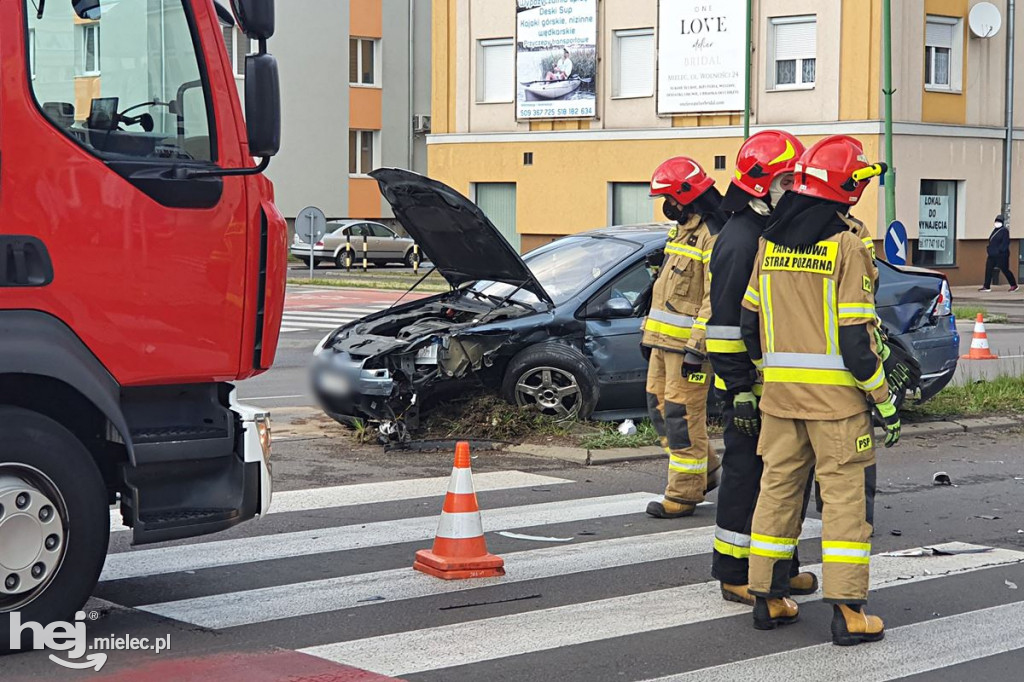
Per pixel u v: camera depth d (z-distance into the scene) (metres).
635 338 10.36
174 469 5.64
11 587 5.17
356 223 41.03
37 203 5.12
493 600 6.14
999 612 6.02
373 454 9.84
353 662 5.22
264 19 5.29
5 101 5.06
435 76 36.75
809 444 5.59
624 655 5.35
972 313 24.31
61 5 5.18
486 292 10.90
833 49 30.20
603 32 33.69
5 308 5.08
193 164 5.48
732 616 5.93
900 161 30.33
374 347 10.09
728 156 32.00
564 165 34.66
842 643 5.48
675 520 7.87
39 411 5.58
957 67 31.58
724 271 5.76
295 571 6.61
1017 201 33.12
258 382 14.32
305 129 43.84
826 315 5.39
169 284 5.41
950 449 10.38
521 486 8.77
